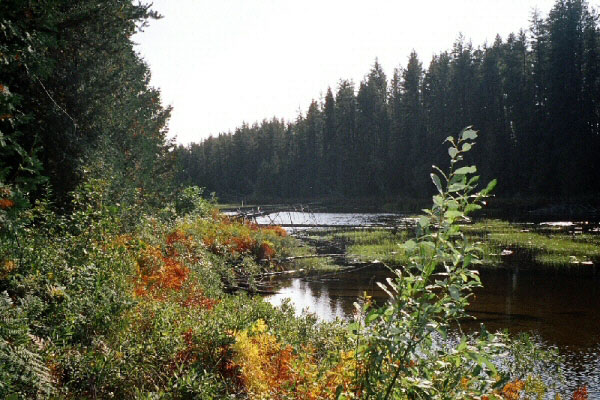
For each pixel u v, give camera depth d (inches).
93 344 197.9
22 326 161.3
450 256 100.7
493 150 2396.7
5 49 249.1
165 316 226.7
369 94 3368.6
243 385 185.9
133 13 463.5
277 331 248.7
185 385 162.1
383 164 3093.0
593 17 2373.3
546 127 2287.2
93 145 494.0
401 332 100.8
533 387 227.6
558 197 2079.2
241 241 810.2
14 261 225.6
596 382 316.5
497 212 1867.6
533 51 2618.1
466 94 2694.4
